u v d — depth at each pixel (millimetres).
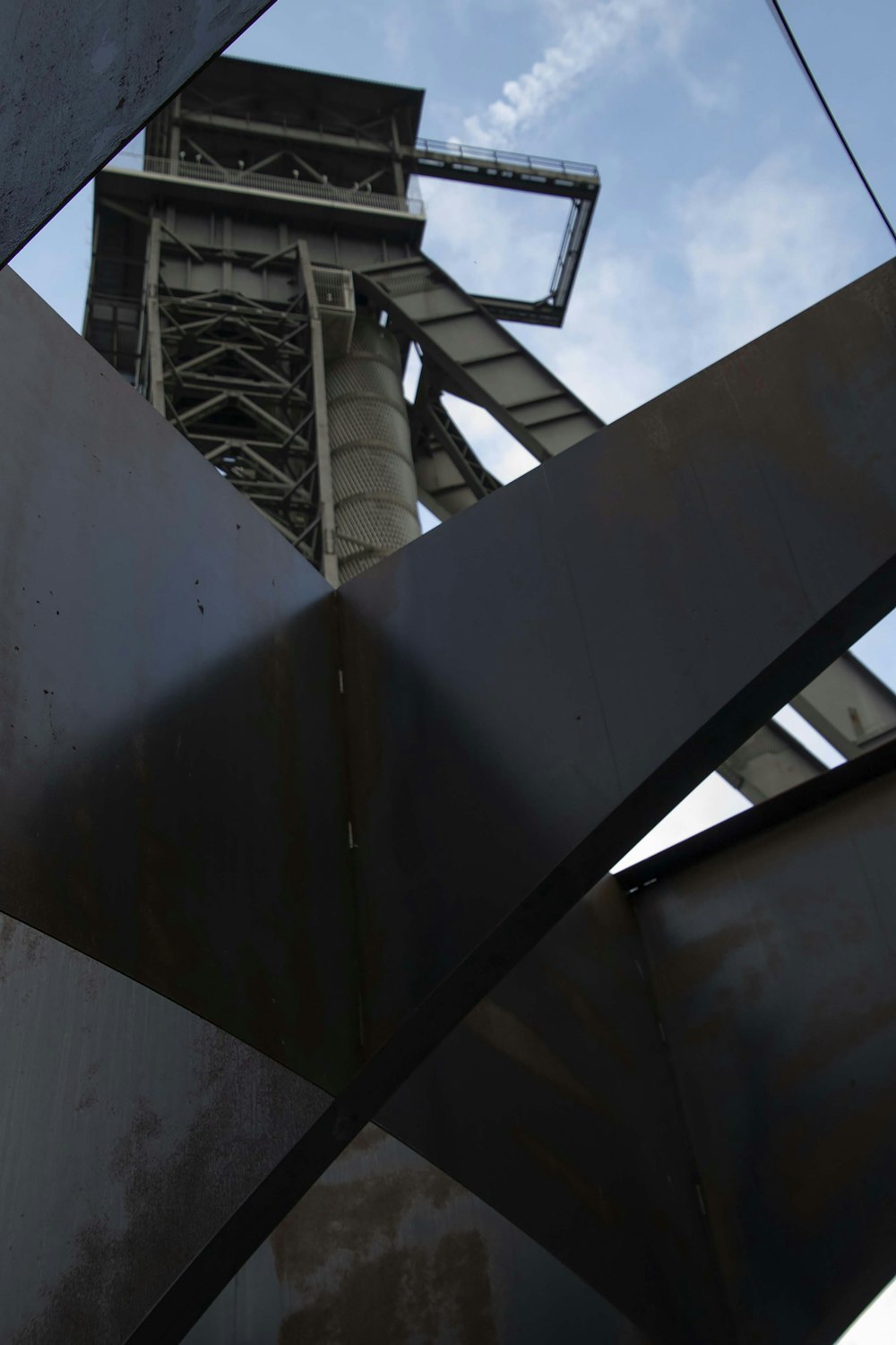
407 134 28938
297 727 6695
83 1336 4531
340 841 6523
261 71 27594
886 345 5137
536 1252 11000
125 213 24469
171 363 21891
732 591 5195
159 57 2695
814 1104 9242
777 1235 9062
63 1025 5230
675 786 5223
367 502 21312
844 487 5004
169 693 5816
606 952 10477
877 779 10125
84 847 4863
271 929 5691
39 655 5109
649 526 5766
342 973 5945
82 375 6289
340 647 7449
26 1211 4809
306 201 24984
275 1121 5191
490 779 5871
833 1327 8641
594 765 5363
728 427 5621
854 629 4953
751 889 10453
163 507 6453
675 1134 9750
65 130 2791
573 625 5883
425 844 6082
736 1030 9945
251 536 7191
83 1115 4980
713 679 5055
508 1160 8422
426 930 5781
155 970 4930
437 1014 5695
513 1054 9047
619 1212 8844
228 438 21688
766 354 5633
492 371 25078
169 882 5234
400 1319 10312
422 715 6551
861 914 9648
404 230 25812
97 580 5672
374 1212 10867
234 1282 10125
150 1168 4840
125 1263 4668
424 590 7035
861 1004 9328
